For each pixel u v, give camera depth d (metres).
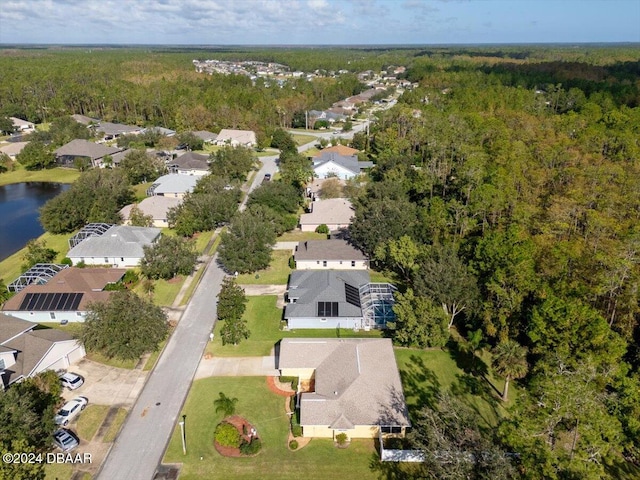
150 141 137.00
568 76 184.88
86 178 85.06
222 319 54.53
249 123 154.88
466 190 74.31
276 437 38.59
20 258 70.75
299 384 44.03
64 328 52.84
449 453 29.38
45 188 106.31
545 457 28.28
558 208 62.81
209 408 41.53
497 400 42.88
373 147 131.62
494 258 50.62
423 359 48.31
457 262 52.28
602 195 66.69
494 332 47.59
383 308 53.81
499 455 28.86
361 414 38.16
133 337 45.62
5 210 92.69
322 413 38.25
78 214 79.19
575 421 30.91
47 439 36.06
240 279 64.31
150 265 61.28
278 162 124.56
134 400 42.38
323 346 45.97
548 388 31.67
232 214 80.00
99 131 146.38
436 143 102.75
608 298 46.81
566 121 110.69
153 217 82.75
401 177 89.75
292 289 57.59
